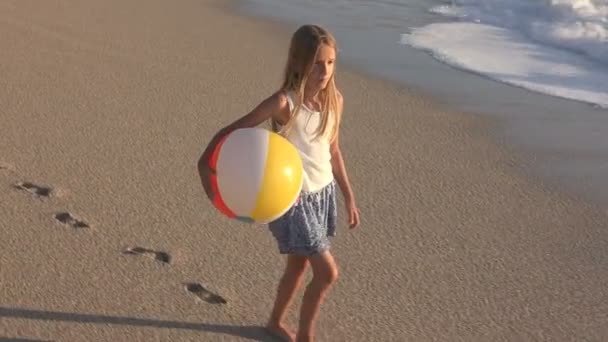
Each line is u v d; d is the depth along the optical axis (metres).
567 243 5.46
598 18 13.02
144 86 8.16
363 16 12.96
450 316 4.50
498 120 8.05
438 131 7.58
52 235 4.96
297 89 3.65
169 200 5.57
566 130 7.85
